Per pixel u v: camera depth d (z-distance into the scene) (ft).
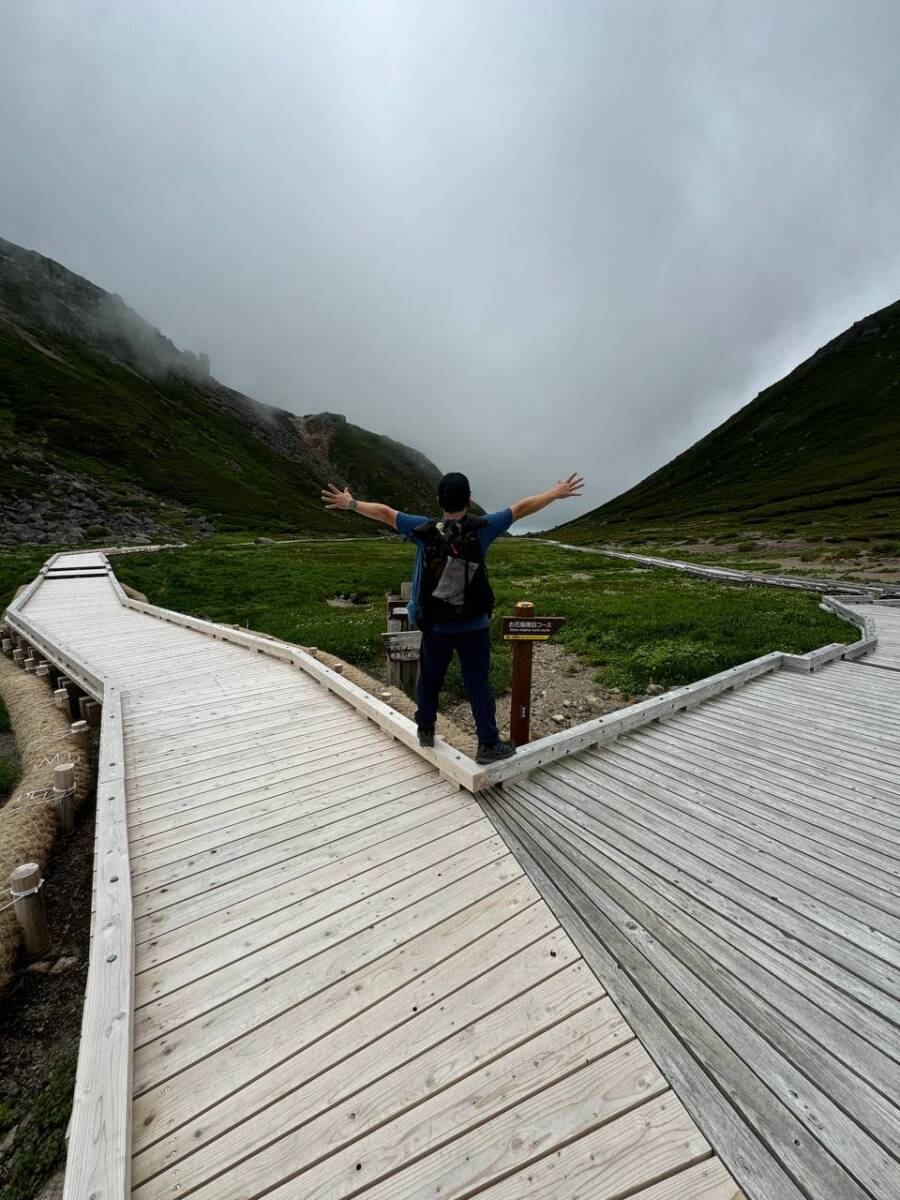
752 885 10.82
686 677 29.55
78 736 22.86
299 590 65.10
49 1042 10.21
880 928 9.77
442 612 12.17
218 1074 7.18
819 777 15.40
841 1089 6.98
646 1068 7.22
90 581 68.90
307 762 16.21
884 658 29.48
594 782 14.97
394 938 9.40
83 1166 5.87
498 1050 7.45
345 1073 7.18
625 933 9.52
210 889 10.67
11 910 12.25
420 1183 6.00
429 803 13.74
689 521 250.57
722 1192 5.92
